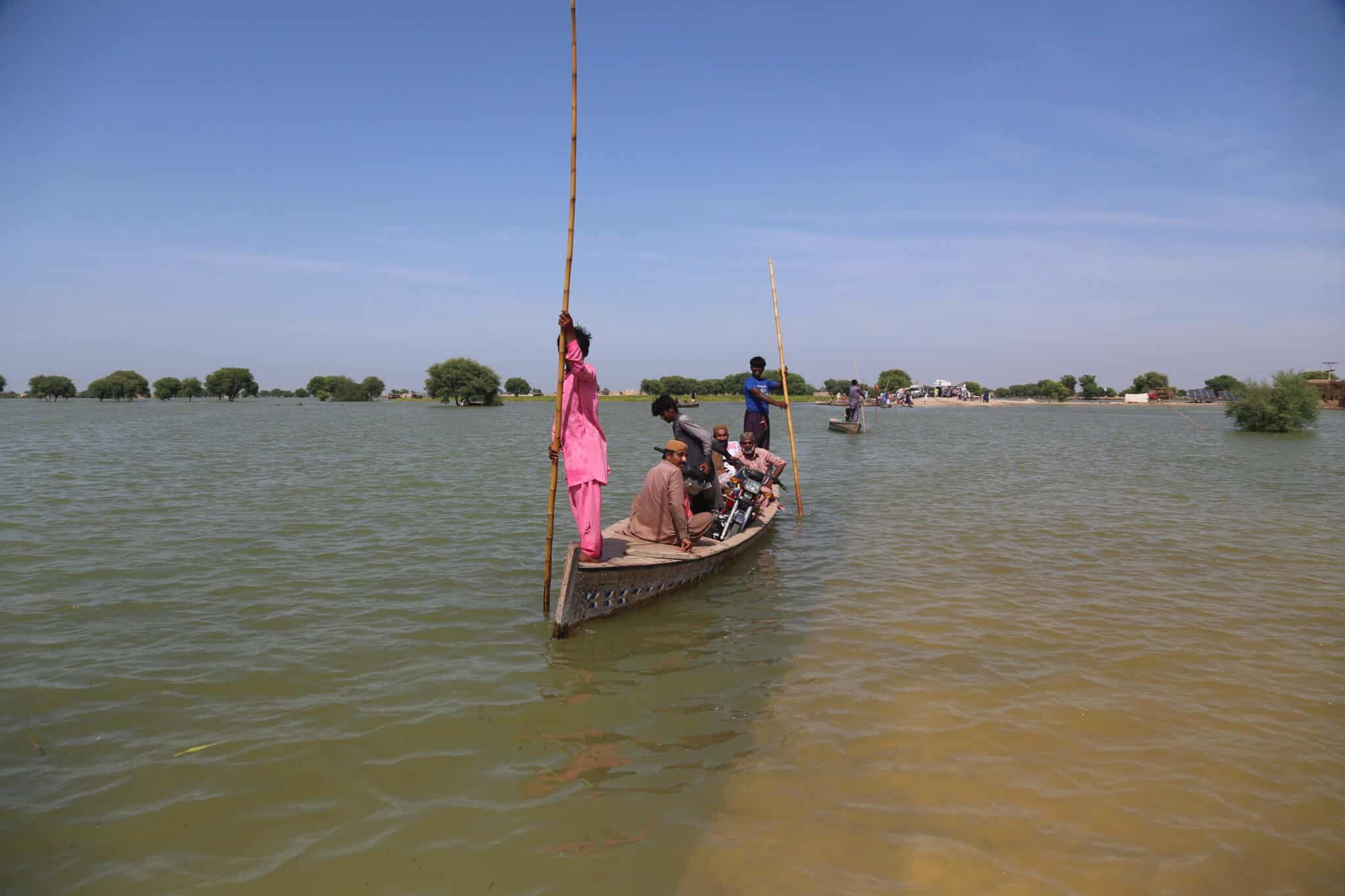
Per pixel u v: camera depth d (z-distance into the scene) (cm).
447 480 1764
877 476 1952
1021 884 346
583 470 741
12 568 886
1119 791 423
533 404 14975
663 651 651
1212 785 429
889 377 13350
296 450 2664
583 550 750
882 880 349
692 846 376
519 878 353
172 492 1511
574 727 504
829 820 397
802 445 3130
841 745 477
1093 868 357
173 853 370
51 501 1373
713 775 444
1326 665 604
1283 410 3731
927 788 427
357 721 511
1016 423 5262
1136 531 1155
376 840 381
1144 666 604
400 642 664
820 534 1166
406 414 7931
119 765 452
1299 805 409
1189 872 355
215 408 10381
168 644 650
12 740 480
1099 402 12975
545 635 687
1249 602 775
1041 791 423
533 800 418
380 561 946
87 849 372
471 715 521
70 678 575
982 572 910
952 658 624
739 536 1001
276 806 411
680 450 855
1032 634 682
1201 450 2712
